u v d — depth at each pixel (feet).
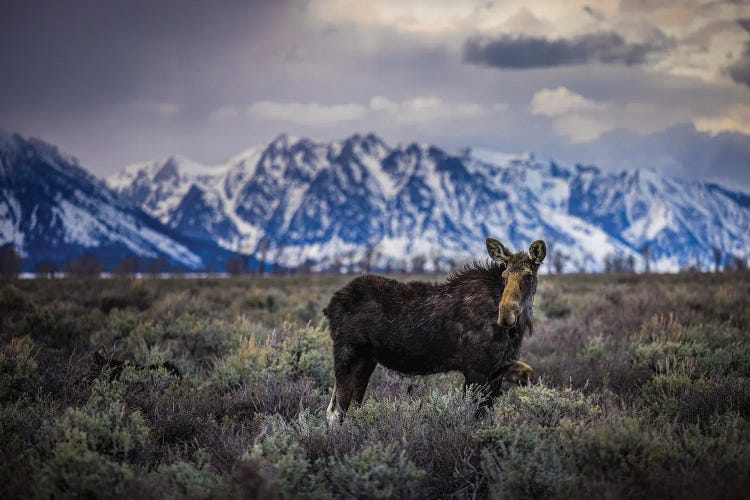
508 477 64.39
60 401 96.22
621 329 165.58
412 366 94.17
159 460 77.41
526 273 84.94
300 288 418.51
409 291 93.61
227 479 67.31
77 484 64.44
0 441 79.25
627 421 72.79
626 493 62.69
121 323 169.58
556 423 82.89
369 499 65.10
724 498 59.06
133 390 104.42
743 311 183.62
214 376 113.60
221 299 278.46
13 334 157.48
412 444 76.79
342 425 84.94
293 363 120.37
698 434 74.79
